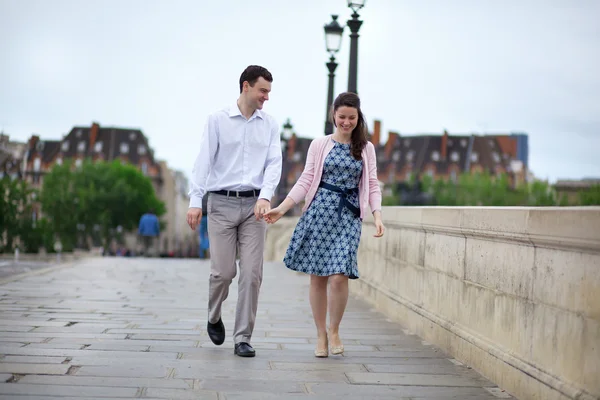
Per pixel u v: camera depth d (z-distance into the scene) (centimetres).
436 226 718
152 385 511
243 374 560
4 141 12088
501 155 14412
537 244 500
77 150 12325
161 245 11625
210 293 654
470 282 637
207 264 1914
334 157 633
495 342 575
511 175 14288
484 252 606
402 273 877
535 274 507
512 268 547
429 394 520
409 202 8650
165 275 1485
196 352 639
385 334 777
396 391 525
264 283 1367
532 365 502
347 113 628
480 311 611
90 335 703
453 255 684
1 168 11138
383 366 611
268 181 627
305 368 592
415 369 603
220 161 638
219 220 638
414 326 789
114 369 555
